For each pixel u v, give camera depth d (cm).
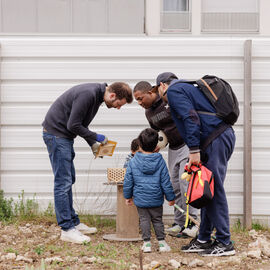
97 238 518
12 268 402
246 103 570
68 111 484
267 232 557
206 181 414
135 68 584
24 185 588
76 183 586
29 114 587
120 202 512
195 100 425
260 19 651
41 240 498
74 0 653
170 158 533
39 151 590
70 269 405
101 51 583
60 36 613
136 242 504
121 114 585
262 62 582
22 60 587
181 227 536
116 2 653
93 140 490
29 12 654
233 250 448
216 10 655
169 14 653
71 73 585
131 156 554
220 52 582
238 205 583
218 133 423
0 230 530
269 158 580
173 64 584
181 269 411
